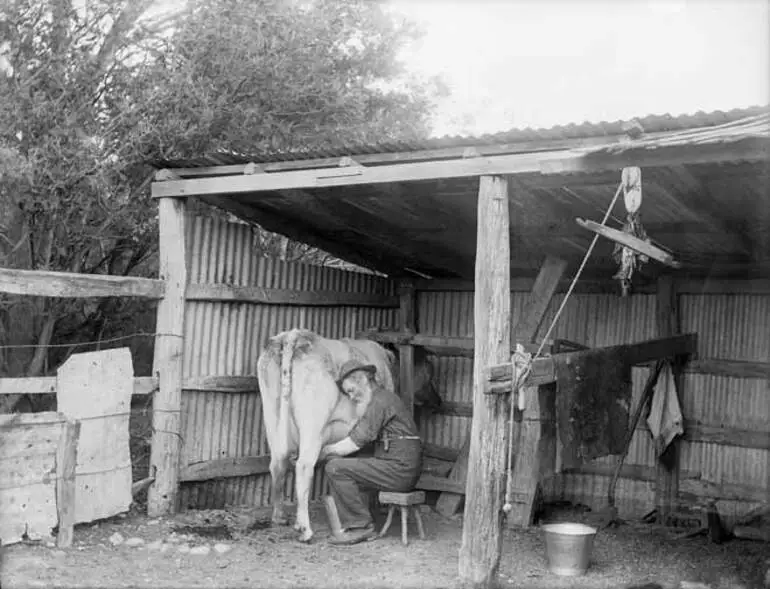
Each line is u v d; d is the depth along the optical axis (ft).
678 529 28.25
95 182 28.09
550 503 30.66
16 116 27.81
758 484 28.32
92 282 23.58
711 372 29.09
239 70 31.35
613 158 18.95
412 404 31.04
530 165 20.42
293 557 22.79
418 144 21.86
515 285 32.01
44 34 29.78
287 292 29.12
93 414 23.41
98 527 23.73
